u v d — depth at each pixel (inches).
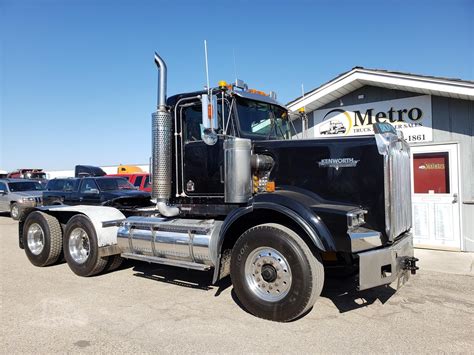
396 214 179.2
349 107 378.0
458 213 326.0
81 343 147.4
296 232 174.6
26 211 297.7
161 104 213.8
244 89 215.5
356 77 348.5
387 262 165.0
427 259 297.6
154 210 244.2
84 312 181.5
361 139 180.1
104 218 250.5
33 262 286.5
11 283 235.3
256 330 159.8
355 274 219.8
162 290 218.5
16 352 139.9
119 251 251.8
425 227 341.1
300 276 161.3
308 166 189.0
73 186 342.6
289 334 155.7
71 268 259.1
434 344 146.7
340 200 181.2
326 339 151.1
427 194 339.9
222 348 143.2
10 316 176.2
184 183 218.4
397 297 204.2
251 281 176.1
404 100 350.6
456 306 190.2
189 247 199.5
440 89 312.3
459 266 274.4
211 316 176.1
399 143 192.9
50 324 166.6
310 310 184.4
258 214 185.6
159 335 154.8
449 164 330.0
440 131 334.0
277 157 196.5
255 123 213.8
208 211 208.8
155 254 218.1
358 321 170.4
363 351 140.8
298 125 257.4
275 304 166.9
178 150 220.5
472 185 321.4
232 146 187.8
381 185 173.9
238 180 186.1
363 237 160.6
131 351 140.6
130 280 241.8
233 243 195.0
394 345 145.8
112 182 333.4
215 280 183.8
